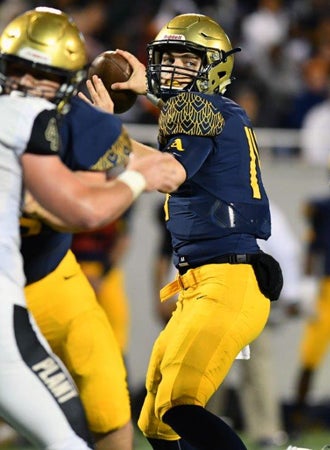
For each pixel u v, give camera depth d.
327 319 20.23
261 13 30.28
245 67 27.97
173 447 12.28
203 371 11.23
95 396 11.20
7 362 9.59
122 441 11.36
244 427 20.09
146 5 28.31
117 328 19.50
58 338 11.19
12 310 9.70
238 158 11.59
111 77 12.23
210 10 29.88
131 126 20.58
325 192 22.16
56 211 9.81
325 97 26.62
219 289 11.46
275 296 11.80
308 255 20.45
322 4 32.16
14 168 9.83
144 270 20.73
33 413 9.60
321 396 21.58
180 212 11.76
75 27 10.28
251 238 11.71
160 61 12.12
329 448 13.12
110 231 19.00
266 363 18.77
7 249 9.84
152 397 12.07
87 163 10.31
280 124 26.52
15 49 10.02
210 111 11.35
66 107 10.20
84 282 11.48
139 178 10.20
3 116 9.78
